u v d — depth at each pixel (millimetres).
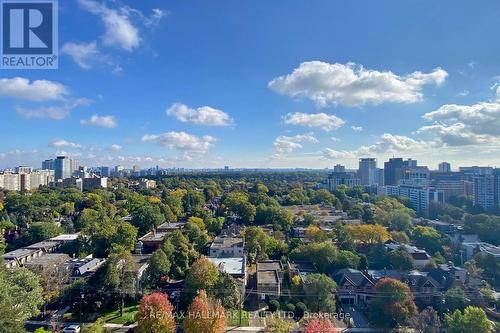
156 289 69750
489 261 83562
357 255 88188
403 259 83125
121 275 65125
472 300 66625
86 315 61688
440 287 72625
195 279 63062
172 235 88062
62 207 149875
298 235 119375
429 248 103125
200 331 50469
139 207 137750
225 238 103375
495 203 161000
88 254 92250
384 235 103875
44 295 62188
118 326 58625
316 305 64438
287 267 85438
